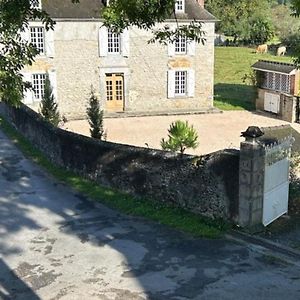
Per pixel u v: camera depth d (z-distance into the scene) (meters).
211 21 30.94
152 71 30.73
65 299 8.51
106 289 8.82
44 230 11.66
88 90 29.77
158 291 8.70
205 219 11.75
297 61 13.09
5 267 9.75
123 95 30.59
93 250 10.49
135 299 8.44
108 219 12.30
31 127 20.06
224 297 8.41
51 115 23.27
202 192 11.93
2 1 10.55
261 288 8.70
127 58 30.06
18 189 14.84
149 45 30.25
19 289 8.89
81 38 29.00
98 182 15.04
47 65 28.62
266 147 10.98
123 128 26.69
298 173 13.94
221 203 11.52
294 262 9.66
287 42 58.94
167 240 10.88
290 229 11.23
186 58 31.17
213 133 25.52
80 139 15.61
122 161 14.02
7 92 9.84
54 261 10.01
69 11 28.53
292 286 8.75
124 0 11.80
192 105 32.06
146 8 12.03
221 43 70.62
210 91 32.31
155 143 23.25
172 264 9.73
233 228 11.18
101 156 14.77
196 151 21.55
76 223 12.07
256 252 10.14
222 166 11.34
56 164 17.25
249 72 44.97
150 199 13.32
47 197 14.09
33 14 11.45
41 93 28.89
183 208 12.46
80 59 29.25
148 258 10.04
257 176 10.84
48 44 28.33
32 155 18.69
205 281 9.01
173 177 12.60
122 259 10.03
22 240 11.09
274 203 11.59
